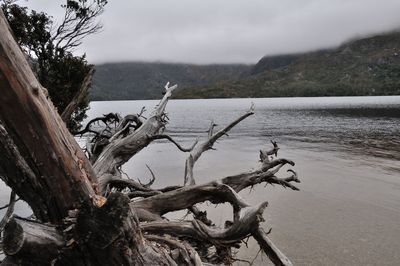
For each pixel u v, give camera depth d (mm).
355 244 10742
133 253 3598
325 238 11203
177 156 31031
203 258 5262
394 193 17125
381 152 31375
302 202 15453
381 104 132625
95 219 3404
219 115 92625
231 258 5363
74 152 3859
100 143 8406
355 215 13641
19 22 11570
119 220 3367
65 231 3496
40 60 12008
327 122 66312
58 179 3676
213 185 5547
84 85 6840
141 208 5656
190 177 7309
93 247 3479
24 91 3322
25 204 13664
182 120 76375
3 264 3508
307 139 42625
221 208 13750
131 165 26078
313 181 19828
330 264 9320
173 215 12883
